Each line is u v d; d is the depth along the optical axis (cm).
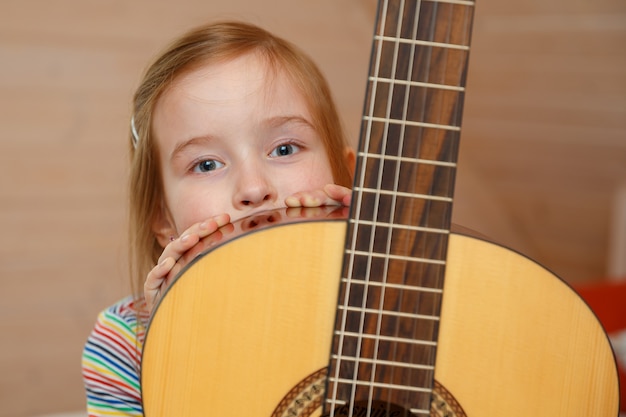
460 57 86
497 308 88
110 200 348
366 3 363
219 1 347
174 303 88
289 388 89
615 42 284
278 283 88
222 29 117
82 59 336
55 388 350
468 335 88
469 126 363
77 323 350
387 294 88
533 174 368
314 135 115
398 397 89
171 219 124
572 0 277
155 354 88
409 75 86
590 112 317
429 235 87
